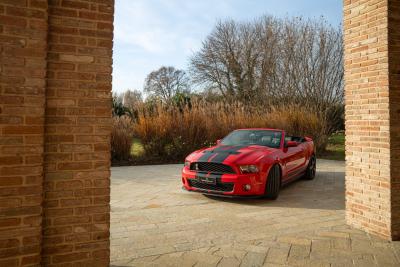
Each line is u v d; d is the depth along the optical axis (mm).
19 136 2457
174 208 5848
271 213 5523
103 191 2826
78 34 2760
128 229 4629
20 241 2457
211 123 13750
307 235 4371
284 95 27078
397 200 4172
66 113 2709
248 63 33344
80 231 2752
